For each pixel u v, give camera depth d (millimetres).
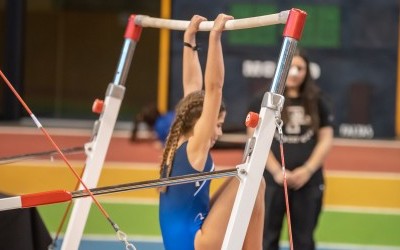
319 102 7289
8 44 17469
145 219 9945
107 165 12938
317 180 7227
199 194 5004
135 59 20078
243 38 16094
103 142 5543
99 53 20406
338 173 13188
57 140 15570
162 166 5203
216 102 4805
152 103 17516
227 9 16172
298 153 7125
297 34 4395
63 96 20219
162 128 13508
